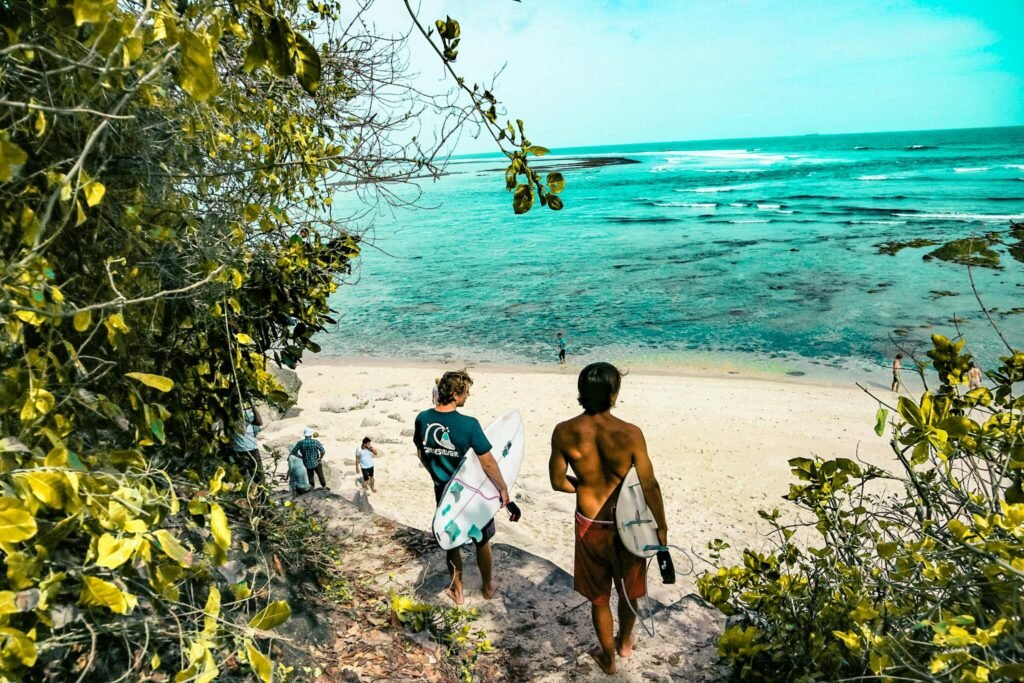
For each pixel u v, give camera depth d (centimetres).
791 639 283
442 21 182
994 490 245
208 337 321
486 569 380
